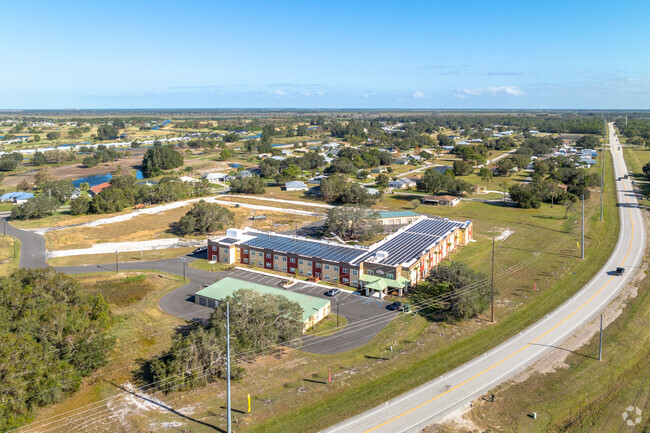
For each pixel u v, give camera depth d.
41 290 66.50
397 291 86.25
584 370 59.19
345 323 72.81
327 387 55.50
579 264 100.12
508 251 109.88
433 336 68.50
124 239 121.38
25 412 48.53
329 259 92.06
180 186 175.62
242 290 66.88
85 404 52.34
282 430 47.84
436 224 120.00
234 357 58.47
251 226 135.50
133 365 60.34
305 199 176.00
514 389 55.16
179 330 69.69
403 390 54.94
